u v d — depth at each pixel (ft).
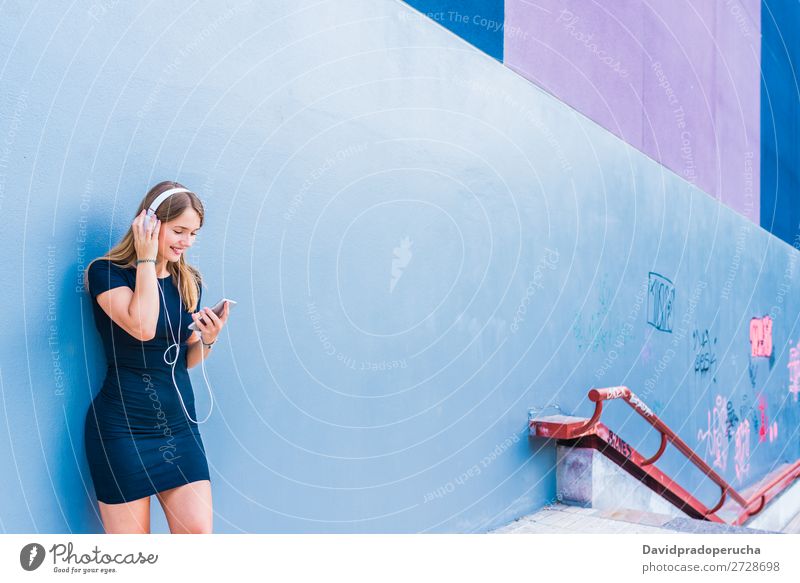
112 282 5.88
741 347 25.79
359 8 9.35
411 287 10.16
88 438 6.05
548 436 12.27
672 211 19.58
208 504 6.46
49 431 5.95
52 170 6.02
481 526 11.27
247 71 7.80
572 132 14.52
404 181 10.09
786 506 25.05
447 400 10.77
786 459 31.63
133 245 6.11
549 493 12.95
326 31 8.84
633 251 17.03
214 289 7.38
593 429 12.27
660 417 18.26
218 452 7.39
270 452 8.01
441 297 10.72
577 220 14.52
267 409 7.98
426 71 10.55
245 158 7.77
